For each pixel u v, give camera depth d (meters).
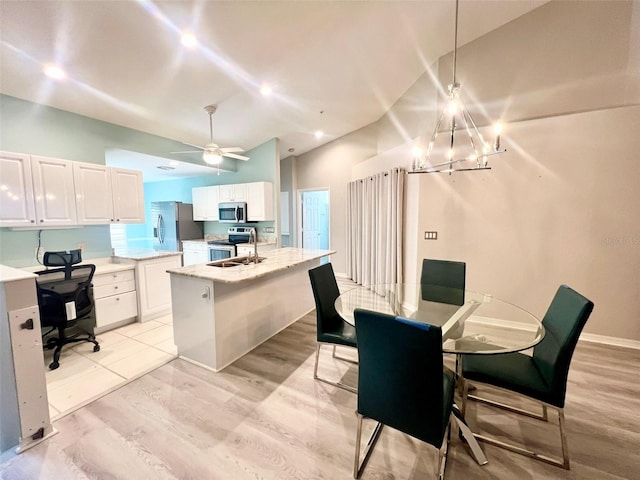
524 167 3.09
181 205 5.97
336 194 6.22
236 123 4.29
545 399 1.49
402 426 1.31
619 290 2.83
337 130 5.53
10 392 1.63
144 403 2.03
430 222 3.58
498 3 2.88
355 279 5.73
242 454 1.60
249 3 2.11
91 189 3.23
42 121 3.04
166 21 2.15
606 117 2.75
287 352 2.80
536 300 3.15
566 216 2.96
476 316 1.99
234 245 5.24
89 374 2.40
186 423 1.83
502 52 3.24
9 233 2.86
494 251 3.29
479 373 1.65
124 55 2.46
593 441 1.67
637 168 2.68
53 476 1.47
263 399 2.07
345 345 2.17
